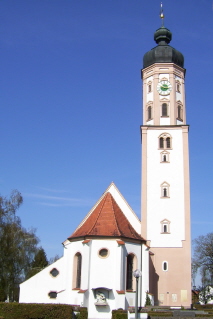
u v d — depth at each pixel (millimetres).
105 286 48719
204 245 93812
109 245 50531
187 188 60656
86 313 44594
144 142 63594
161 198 60594
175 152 62531
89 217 56250
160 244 58500
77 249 52625
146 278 52719
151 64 67812
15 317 42812
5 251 65250
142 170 62219
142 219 59844
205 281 92000
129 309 43750
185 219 59281
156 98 65562
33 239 80688
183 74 68250
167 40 70188
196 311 49281
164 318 44406
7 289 67500
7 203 69062
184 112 66062
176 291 56312
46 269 58688
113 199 58031
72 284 51594
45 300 57375
